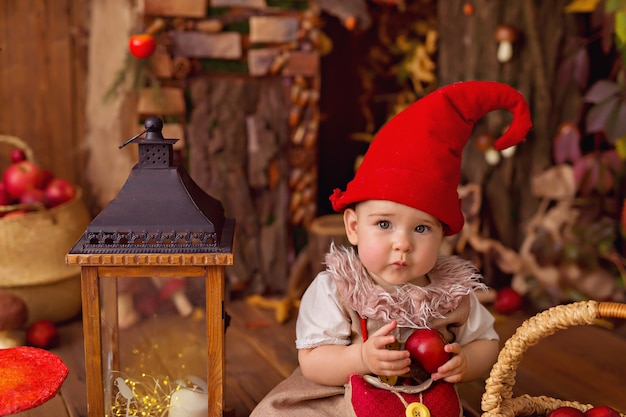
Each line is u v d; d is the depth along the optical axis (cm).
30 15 250
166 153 145
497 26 254
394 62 308
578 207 258
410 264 142
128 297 149
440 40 270
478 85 144
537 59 254
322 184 311
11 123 256
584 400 193
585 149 284
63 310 239
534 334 139
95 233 139
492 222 266
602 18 241
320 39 275
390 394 139
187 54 247
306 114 262
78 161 263
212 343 149
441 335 144
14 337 223
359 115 309
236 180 259
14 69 253
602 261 261
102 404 149
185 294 148
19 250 224
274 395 150
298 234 271
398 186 136
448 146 140
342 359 144
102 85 253
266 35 252
